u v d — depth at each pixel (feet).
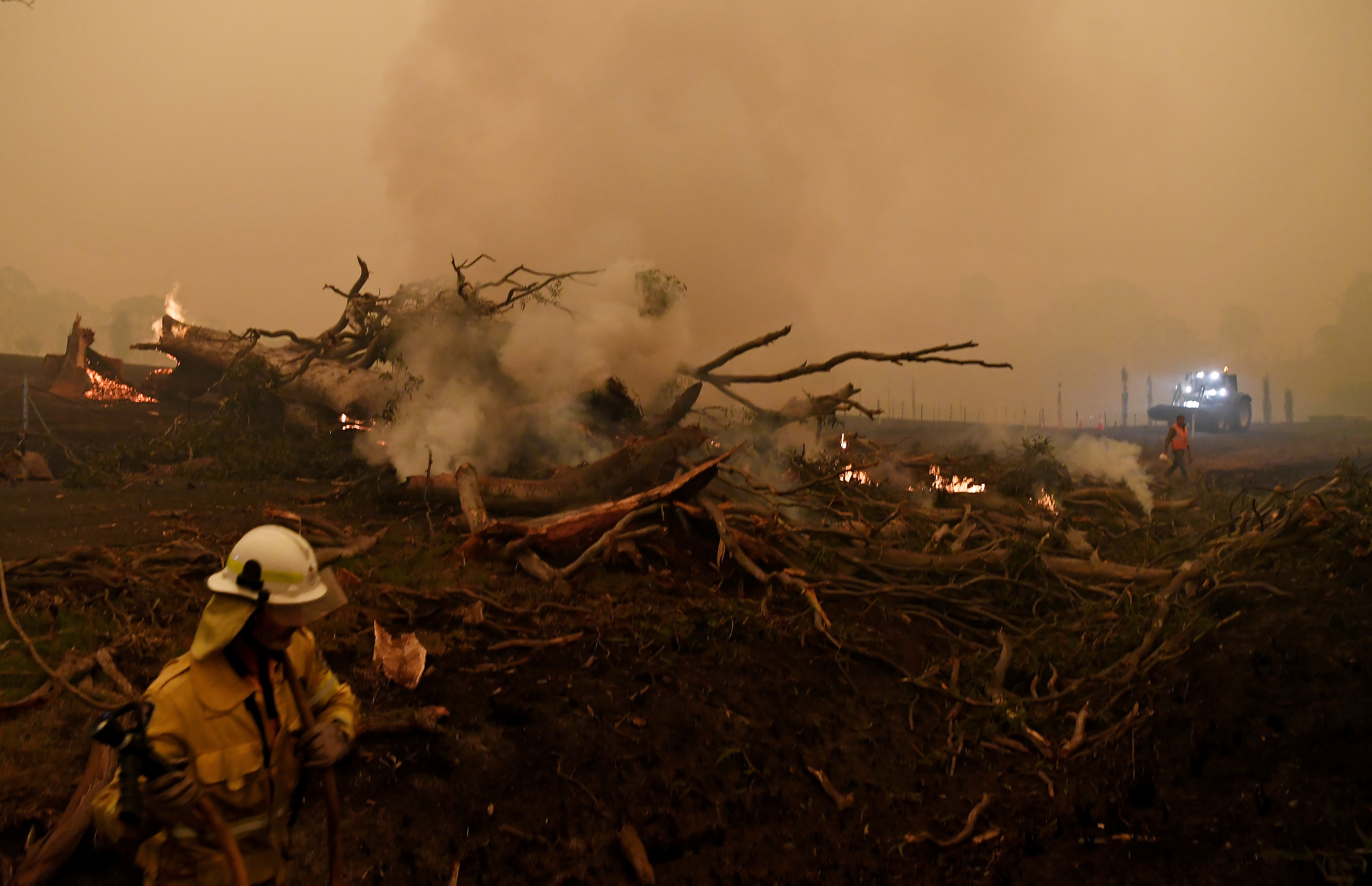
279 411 41.52
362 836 11.51
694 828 13.70
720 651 18.39
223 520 25.96
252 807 7.00
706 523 26.48
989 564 25.63
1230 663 17.83
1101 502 36.68
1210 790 14.40
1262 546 22.88
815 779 15.48
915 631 23.08
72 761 11.32
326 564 19.95
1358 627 17.83
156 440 38.37
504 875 11.90
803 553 25.79
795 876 13.17
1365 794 13.19
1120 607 22.86
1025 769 16.38
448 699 14.78
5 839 9.91
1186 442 49.39
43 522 24.63
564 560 23.75
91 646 14.49
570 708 15.40
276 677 7.29
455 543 24.58
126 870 9.89
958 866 13.51
